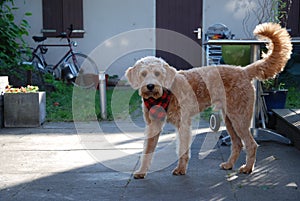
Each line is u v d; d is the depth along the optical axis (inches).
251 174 123.5
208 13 360.8
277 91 190.7
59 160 141.4
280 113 175.8
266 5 322.7
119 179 120.0
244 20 355.6
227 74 125.4
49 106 254.5
